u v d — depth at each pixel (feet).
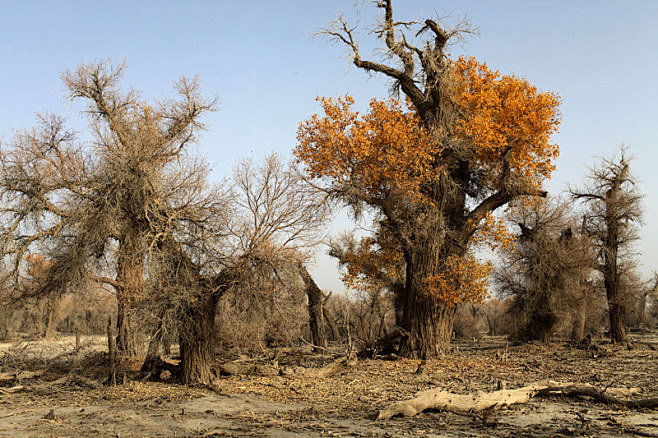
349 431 38.63
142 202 59.00
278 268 60.64
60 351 81.25
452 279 85.20
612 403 48.75
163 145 65.82
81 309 68.85
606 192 149.18
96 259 60.80
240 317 62.90
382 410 43.04
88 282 60.64
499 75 93.20
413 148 84.02
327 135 83.66
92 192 59.98
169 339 59.26
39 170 72.69
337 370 70.74
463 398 46.16
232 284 60.75
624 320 144.36
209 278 60.29
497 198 92.63
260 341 73.92
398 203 86.53
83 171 67.97
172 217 59.21
